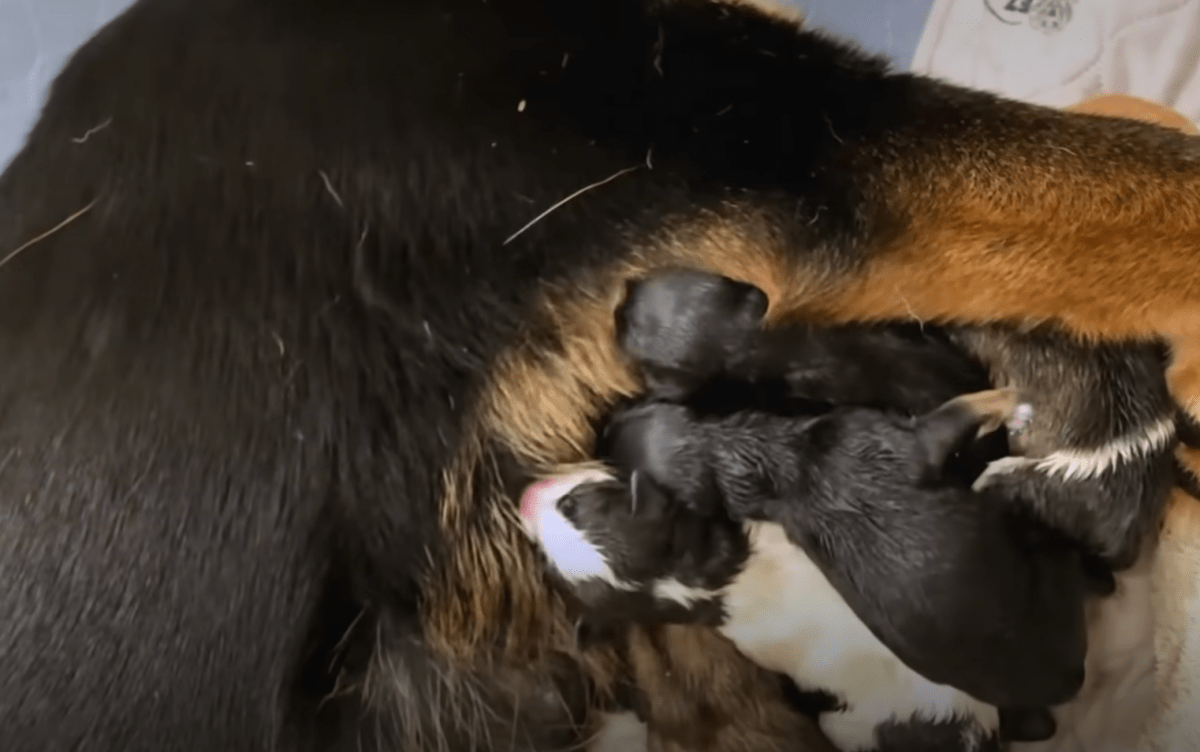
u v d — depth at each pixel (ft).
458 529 2.19
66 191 2.13
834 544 2.26
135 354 2.07
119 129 2.14
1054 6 2.78
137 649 2.05
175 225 2.11
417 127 2.14
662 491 2.28
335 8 2.17
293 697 2.12
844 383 2.32
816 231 2.20
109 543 2.05
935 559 2.21
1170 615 2.40
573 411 2.26
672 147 2.18
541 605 2.28
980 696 2.24
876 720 2.31
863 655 2.28
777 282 2.23
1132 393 2.34
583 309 2.20
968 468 2.31
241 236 2.11
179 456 2.07
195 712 2.07
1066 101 2.74
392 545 2.16
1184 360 2.40
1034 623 2.22
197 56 2.15
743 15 2.22
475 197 2.15
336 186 2.12
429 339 2.14
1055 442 2.35
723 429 2.30
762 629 2.29
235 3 2.18
